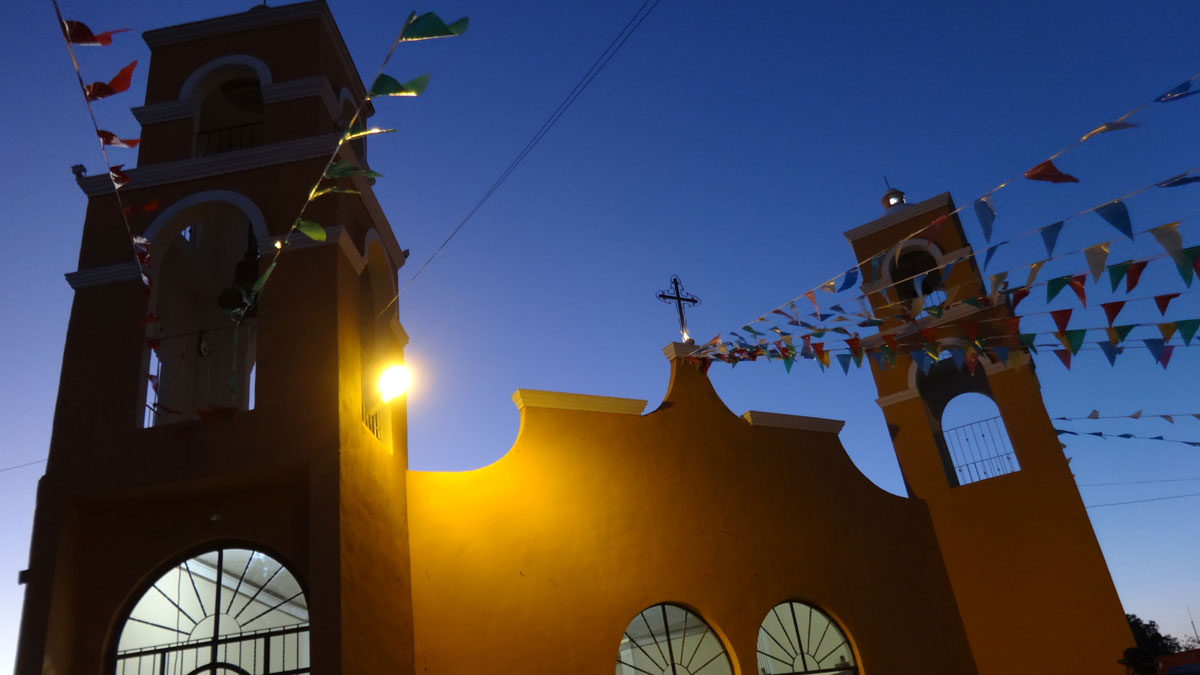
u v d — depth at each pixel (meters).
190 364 12.39
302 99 11.75
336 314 10.37
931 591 15.04
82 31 5.80
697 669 12.85
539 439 13.02
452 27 5.74
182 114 11.84
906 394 16.31
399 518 11.38
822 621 14.14
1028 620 14.45
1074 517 14.55
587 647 11.96
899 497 15.66
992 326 15.62
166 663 9.38
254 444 9.66
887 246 16.50
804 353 11.42
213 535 9.77
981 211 7.26
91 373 10.13
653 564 12.98
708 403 14.85
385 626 10.06
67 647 9.10
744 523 14.04
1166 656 13.52
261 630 9.48
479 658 11.28
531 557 12.16
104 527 9.77
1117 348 9.14
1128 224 6.85
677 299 15.47
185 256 12.49
